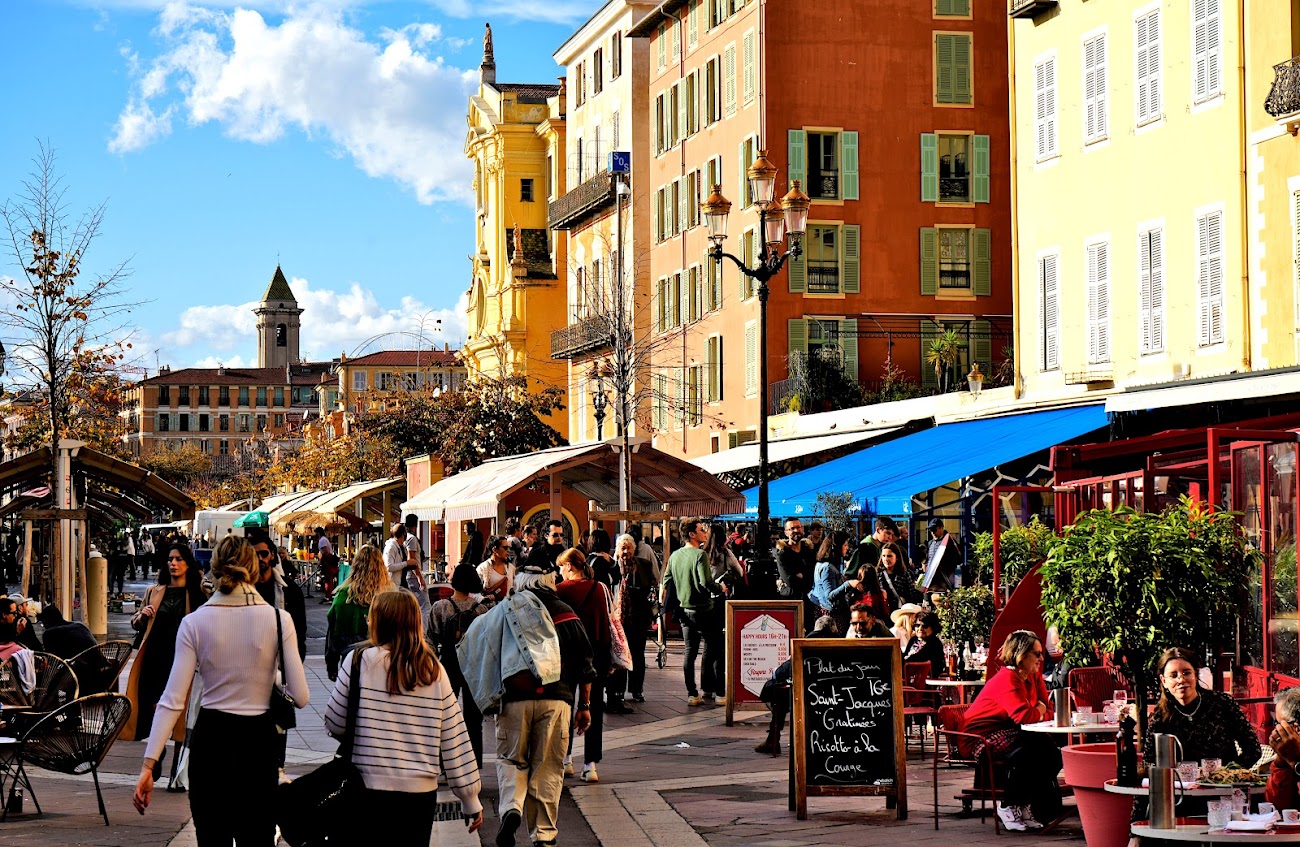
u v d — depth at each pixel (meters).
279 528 63.38
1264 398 20.62
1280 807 9.44
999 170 54.00
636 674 22.23
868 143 53.50
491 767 16.53
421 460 53.31
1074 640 11.07
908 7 53.69
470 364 85.31
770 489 32.03
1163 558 10.83
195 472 169.88
